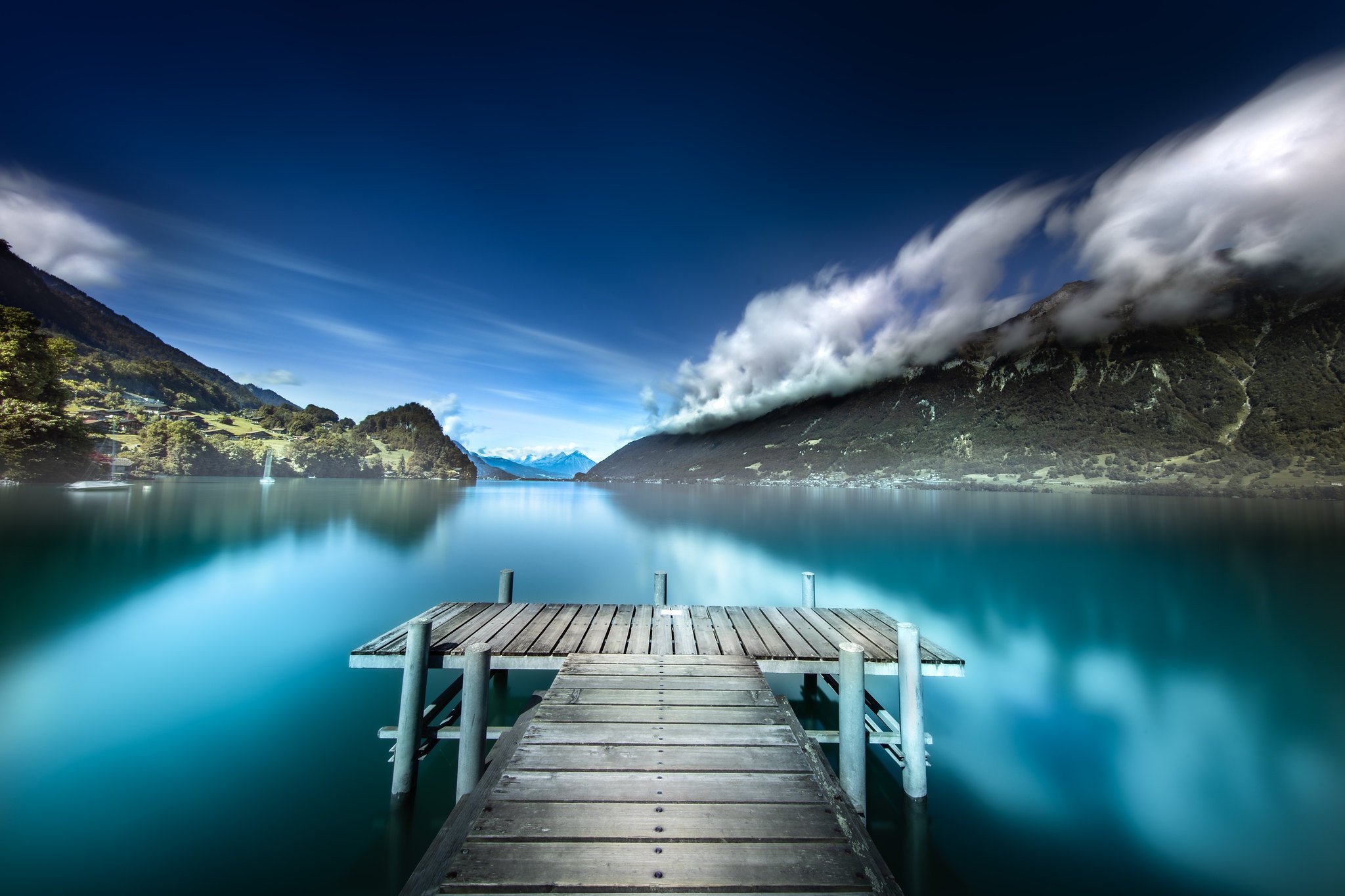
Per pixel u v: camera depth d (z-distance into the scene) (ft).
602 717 17.57
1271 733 31.94
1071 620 60.85
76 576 72.33
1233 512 249.55
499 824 11.78
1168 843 21.53
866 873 10.55
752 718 17.57
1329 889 19.22
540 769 14.21
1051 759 28.43
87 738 28.43
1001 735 31.32
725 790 13.32
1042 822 22.74
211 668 40.14
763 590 72.79
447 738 23.44
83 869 18.44
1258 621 61.93
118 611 56.80
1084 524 185.47
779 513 232.12
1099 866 20.06
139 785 23.80
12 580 69.21
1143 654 48.44
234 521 141.08
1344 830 22.56
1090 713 34.76
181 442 419.54
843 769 19.85
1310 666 45.21
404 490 383.86
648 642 25.61
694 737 16.20
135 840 20.01
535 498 352.49
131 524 124.67
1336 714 34.65
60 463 226.79
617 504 288.51
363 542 115.14
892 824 22.15
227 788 23.53
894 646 25.27
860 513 234.79
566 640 25.59
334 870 18.49
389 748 27.32
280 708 32.65
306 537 119.85
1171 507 279.28
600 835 11.46
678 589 72.74
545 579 78.02
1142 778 26.50
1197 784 26.11
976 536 146.00
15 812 21.65
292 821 21.15
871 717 27.91
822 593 72.33
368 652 23.15
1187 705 36.37
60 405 244.01
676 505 288.30
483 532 141.90
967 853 20.62
